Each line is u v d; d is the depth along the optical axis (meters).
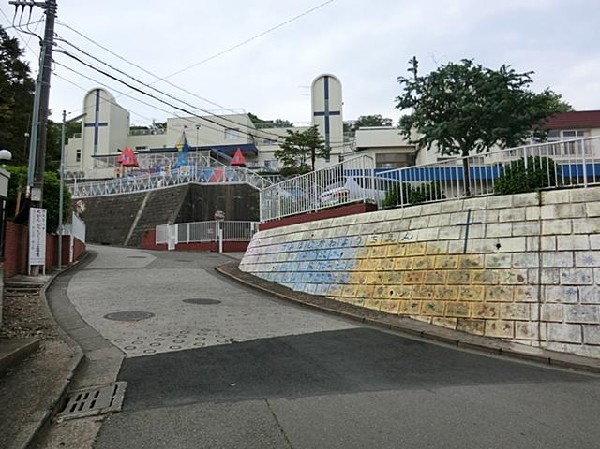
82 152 49.69
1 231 6.84
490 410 4.54
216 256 23.42
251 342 7.21
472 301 8.30
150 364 5.93
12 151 29.33
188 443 3.70
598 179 8.70
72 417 4.22
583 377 5.90
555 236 7.93
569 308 7.25
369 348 7.13
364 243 11.06
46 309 9.03
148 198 34.44
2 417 3.96
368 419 4.25
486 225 8.86
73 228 18.12
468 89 15.57
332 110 45.44
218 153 42.12
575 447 3.71
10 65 29.50
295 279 12.75
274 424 4.09
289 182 15.27
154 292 11.73
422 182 10.94
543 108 15.91
